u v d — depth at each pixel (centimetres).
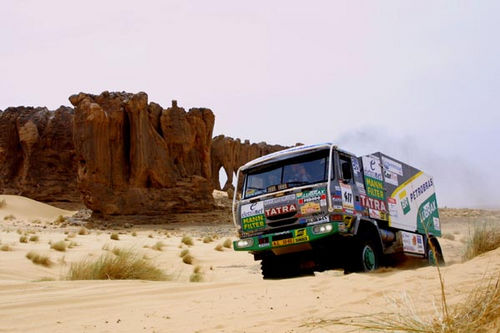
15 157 9344
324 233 1103
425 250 1490
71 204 9125
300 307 603
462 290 569
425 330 339
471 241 1221
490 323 350
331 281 822
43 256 1669
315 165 1163
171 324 551
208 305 661
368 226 1243
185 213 6781
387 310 498
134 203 6575
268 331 479
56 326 557
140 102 6775
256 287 819
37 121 9525
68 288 839
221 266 2016
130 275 1148
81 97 6712
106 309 653
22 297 736
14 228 4275
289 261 1223
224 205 7931
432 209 1636
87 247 2381
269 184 1213
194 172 7488
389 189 1378
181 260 2066
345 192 1164
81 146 6531
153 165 6781
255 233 1202
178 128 7200
